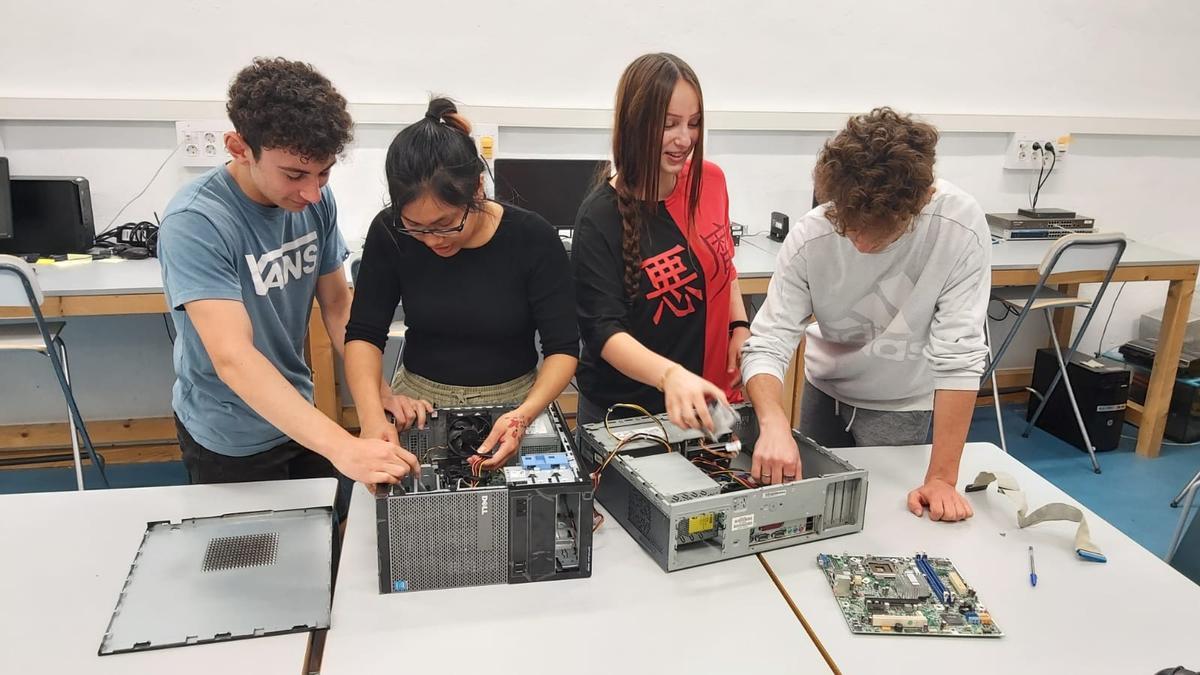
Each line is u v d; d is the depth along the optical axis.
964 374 1.45
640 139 1.43
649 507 1.28
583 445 1.49
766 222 3.43
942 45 3.34
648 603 1.19
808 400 1.97
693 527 1.26
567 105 3.13
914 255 1.48
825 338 1.77
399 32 2.93
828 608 1.19
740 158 3.32
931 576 1.26
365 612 1.15
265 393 1.23
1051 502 1.49
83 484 2.80
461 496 1.17
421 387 1.54
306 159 1.20
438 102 1.30
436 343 1.52
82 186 2.71
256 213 1.38
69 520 1.35
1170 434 3.47
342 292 1.71
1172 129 3.61
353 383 1.41
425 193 1.20
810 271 1.56
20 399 3.04
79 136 2.79
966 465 1.64
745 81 3.23
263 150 1.19
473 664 1.06
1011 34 3.38
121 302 2.44
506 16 2.98
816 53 3.25
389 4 2.89
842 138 1.28
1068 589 1.25
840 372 1.76
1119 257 2.90
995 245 3.20
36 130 2.76
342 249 1.68
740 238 3.26
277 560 1.25
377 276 1.46
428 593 1.20
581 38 3.06
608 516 1.41
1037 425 3.58
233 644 1.08
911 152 1.22
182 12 2.75
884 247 1.44
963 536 1.38
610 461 1.39
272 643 1.08
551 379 1.42
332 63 2.91
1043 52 3.44
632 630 1.13
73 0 2.67
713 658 1.08
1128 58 3.52
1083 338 3.88
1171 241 3.85
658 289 1.57
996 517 1.44
